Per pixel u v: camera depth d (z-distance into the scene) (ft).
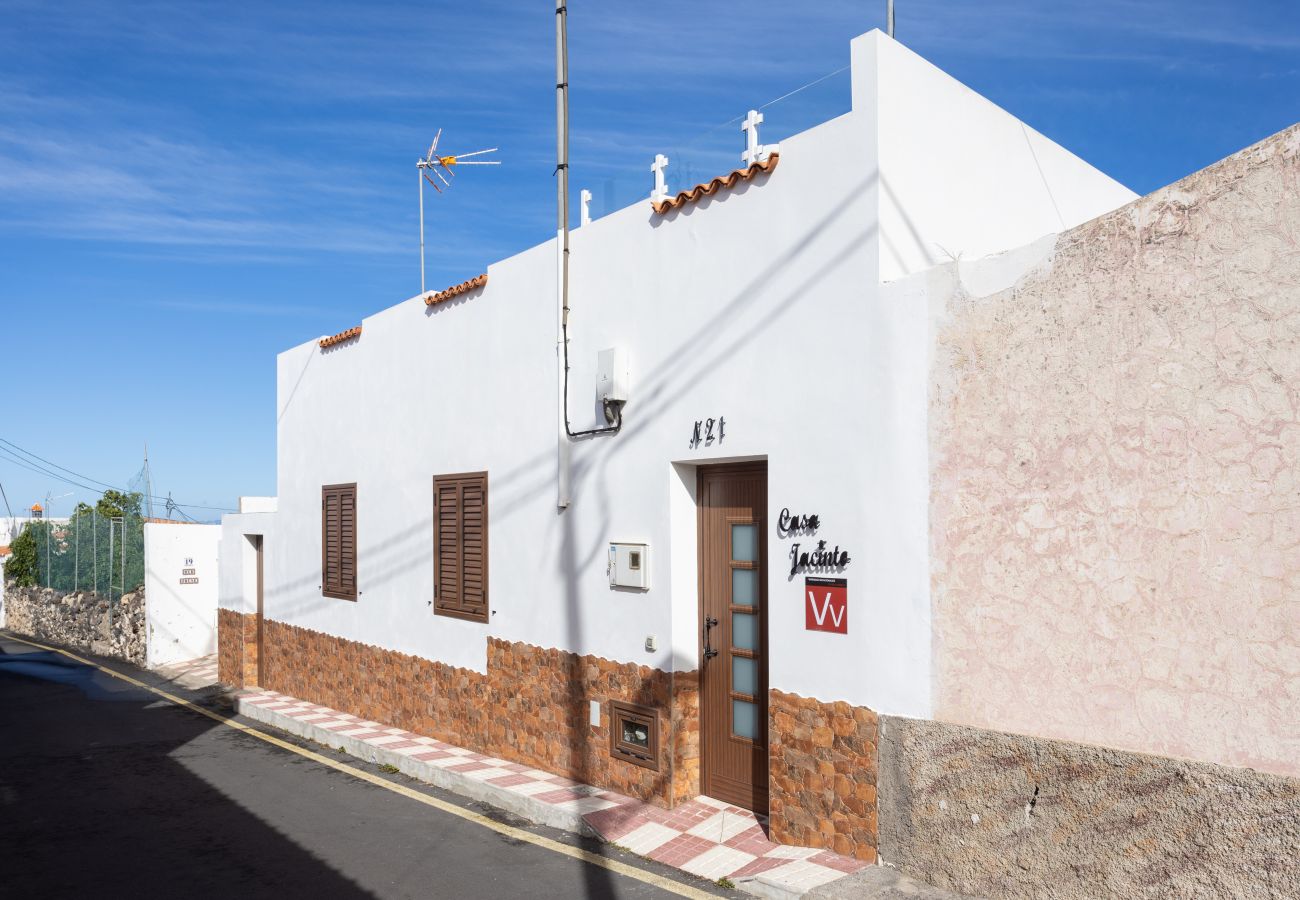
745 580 23.20
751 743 22.97
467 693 32.37
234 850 23.04
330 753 34.45
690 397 23.59
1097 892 15.23
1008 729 16.79
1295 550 13.42
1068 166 26.14
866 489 19.25
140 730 40.01
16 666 64.85
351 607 40.47
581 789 26.20
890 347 18.93
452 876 20.84
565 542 27.86
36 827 25.25
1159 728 14.82
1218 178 14.35
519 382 30.22
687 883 19.75
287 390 47.24
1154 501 14.99
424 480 35.32
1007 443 16.96
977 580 17.34
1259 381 13.85
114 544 75.77
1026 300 16.76
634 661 25.12
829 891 17.75
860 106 19.81
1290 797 13.17
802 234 20.89
